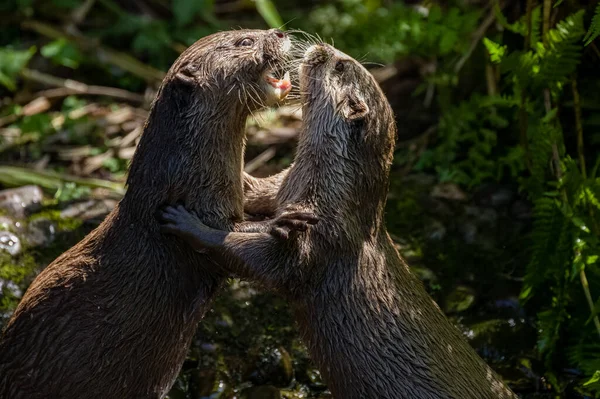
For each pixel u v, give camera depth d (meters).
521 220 14.90
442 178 15.63
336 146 10.83
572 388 12.44
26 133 16.30
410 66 17.48
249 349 12.65
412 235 14.62
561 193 13.07
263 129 16.41
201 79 10.52
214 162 10.57
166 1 19.56
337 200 10.70
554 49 13.23
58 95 17.31
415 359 10.42
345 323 10.53
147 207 10.41
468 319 13.36
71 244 13.71
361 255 10.71
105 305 10.08
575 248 12.72
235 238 10.35
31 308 10.03
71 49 17.86
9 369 9.93
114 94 17.53
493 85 15.60
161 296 10.39
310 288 10.59
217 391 12.09
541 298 13.61
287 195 11.02
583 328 12.87
